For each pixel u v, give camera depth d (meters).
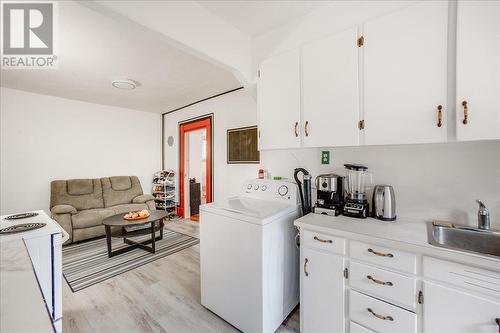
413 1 1.32
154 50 2.19
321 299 1.41
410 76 1.23
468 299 0.96
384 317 1.18
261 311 1.47
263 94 1.90
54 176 3.76
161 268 2.53
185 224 4.26
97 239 3.48
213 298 1.77
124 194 4.23
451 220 1.42
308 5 1.66
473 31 1.05
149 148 4.96
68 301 1.93
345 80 1.46
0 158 3.30
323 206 1.73
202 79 2.96
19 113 3.44
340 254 1.33
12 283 0.70
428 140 1.19
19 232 1.33
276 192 2.05
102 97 3.79
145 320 1.71
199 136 5.30
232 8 1.68
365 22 1.38
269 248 1.52
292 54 1.72
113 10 1.19
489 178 1.30
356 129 1.42
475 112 1.05
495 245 1.20
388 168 1.64
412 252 1.10
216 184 3.62
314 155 2.06
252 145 3.09
